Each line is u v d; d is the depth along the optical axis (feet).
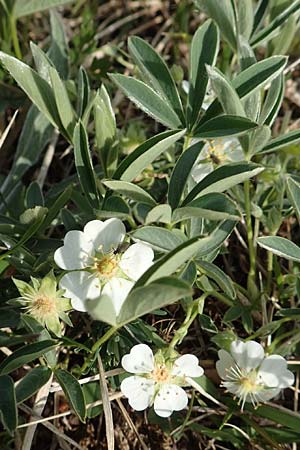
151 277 0.64
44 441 0.84
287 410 0.82
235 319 0.85
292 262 0.91
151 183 0.89
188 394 0.83
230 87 0.73
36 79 0.79
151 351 0.76
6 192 0.94
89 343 0.82
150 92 0.78
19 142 0.96
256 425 0.80
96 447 0.85
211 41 0.80
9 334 0.82
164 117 0.79
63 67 1.01
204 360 0.86
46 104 0.80
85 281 0.75
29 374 0.75
